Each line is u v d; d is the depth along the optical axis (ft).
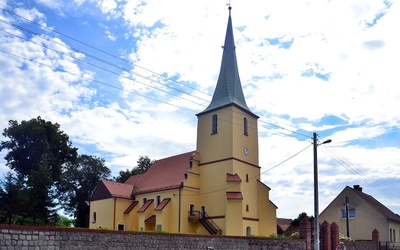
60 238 61.36
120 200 171.32
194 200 156.25
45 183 120.88
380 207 201.16
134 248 71.46
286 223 276.00
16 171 174.81
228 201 143.64
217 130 159.22
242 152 156.46
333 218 205.26
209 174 156.66
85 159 239.09
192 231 152.25
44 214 113.19
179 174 162.61
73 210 232.94
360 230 194.18
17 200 105.29
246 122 163.43
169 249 77.71
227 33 179.73
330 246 121.80
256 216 155.94
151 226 158.92
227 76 169.68
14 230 56.08
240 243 93.91
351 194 201.16
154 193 164.45
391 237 190.49
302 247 110.52
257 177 162.20
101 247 66.64
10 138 175.63
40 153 175.32
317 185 95.71
